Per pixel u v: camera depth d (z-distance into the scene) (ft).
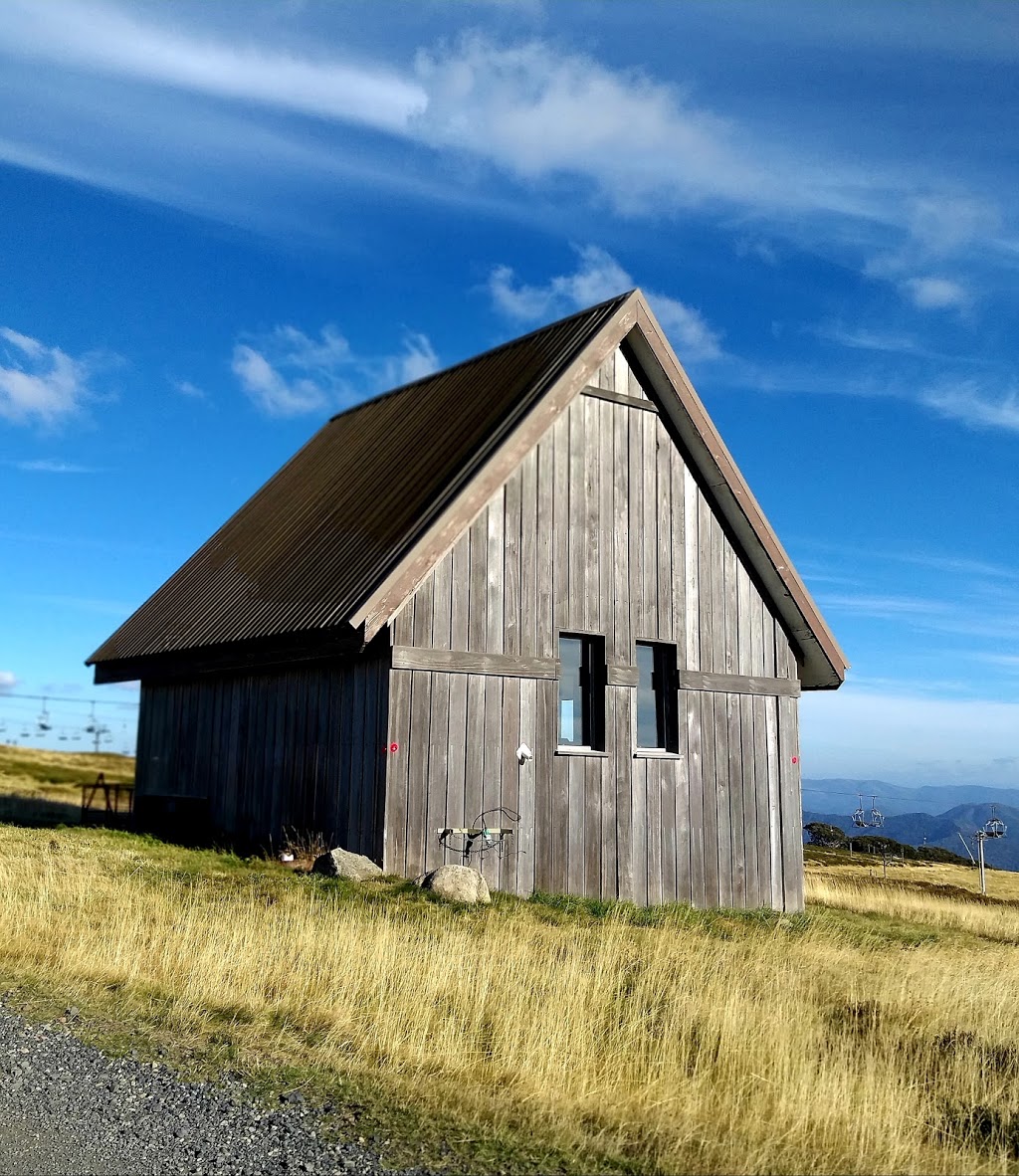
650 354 60.03
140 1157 17.74
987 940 62.28
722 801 61.62
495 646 52.95
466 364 69.77
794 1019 27.32
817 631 65.51
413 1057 23.35
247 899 41.27
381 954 30.17
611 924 42.75
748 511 62.85
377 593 48.42
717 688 62.23
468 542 52.60
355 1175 17.46
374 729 50.29
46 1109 19.54
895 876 128.16
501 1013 26.18
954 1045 27.32
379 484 61.26
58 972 28.99
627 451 59.82
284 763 56.75
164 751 68.85
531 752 53.83
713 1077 23.57
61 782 163.63
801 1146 19.84
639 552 59.62
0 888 39.14
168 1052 23.03
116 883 42.50
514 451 53.88
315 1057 23.22
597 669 57.77
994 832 112.57
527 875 52.90
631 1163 18.78
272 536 66.85
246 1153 18.10
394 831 48.85
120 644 70.74
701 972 33.09
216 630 60.18
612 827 56.54
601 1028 26.08
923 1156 20.13
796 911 63.93
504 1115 20.52
